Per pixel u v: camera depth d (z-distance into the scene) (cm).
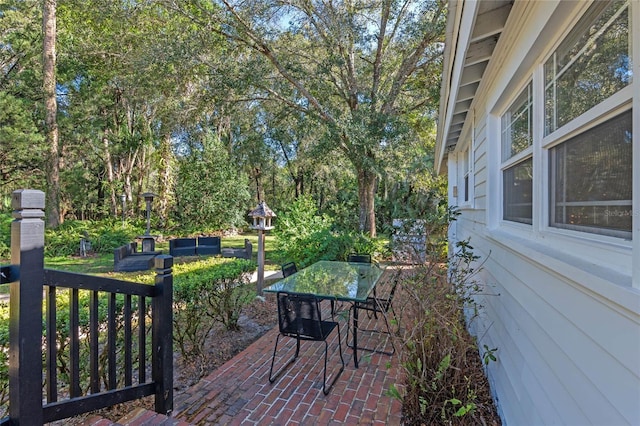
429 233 356
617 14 118
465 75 314
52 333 157
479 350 343
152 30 1004
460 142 564
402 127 968
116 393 184
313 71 1018
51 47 1136
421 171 1242
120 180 1747
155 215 1562
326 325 327
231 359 332
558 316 154
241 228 1736
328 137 982
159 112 1351
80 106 1397
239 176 1688
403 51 1035
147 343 307
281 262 875
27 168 1327
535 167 191
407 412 247
